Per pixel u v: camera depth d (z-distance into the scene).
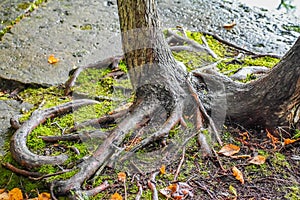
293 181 1.90
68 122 2.18
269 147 2.04
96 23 2.86
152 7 2.01
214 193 1.86
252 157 1.99
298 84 1.92
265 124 2.08
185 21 2.89
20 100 2.35
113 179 1.93
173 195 1.85
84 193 1.85
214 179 1.92
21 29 2.78
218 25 2.86
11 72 2.50
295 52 1.92
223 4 3.04
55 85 2.44
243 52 2.61
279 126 2.05
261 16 2.94
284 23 2.88
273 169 1.95
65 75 2.50
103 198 1.86
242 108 2.09
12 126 2.18
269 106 2.02
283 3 3.09
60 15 2.91
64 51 2.64
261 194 1.86
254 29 2.82
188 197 1.85
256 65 2.49
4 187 1.93
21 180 1.95
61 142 2.08
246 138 2.08
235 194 1.85
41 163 1.96
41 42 2.70
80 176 1.89
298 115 2.02
